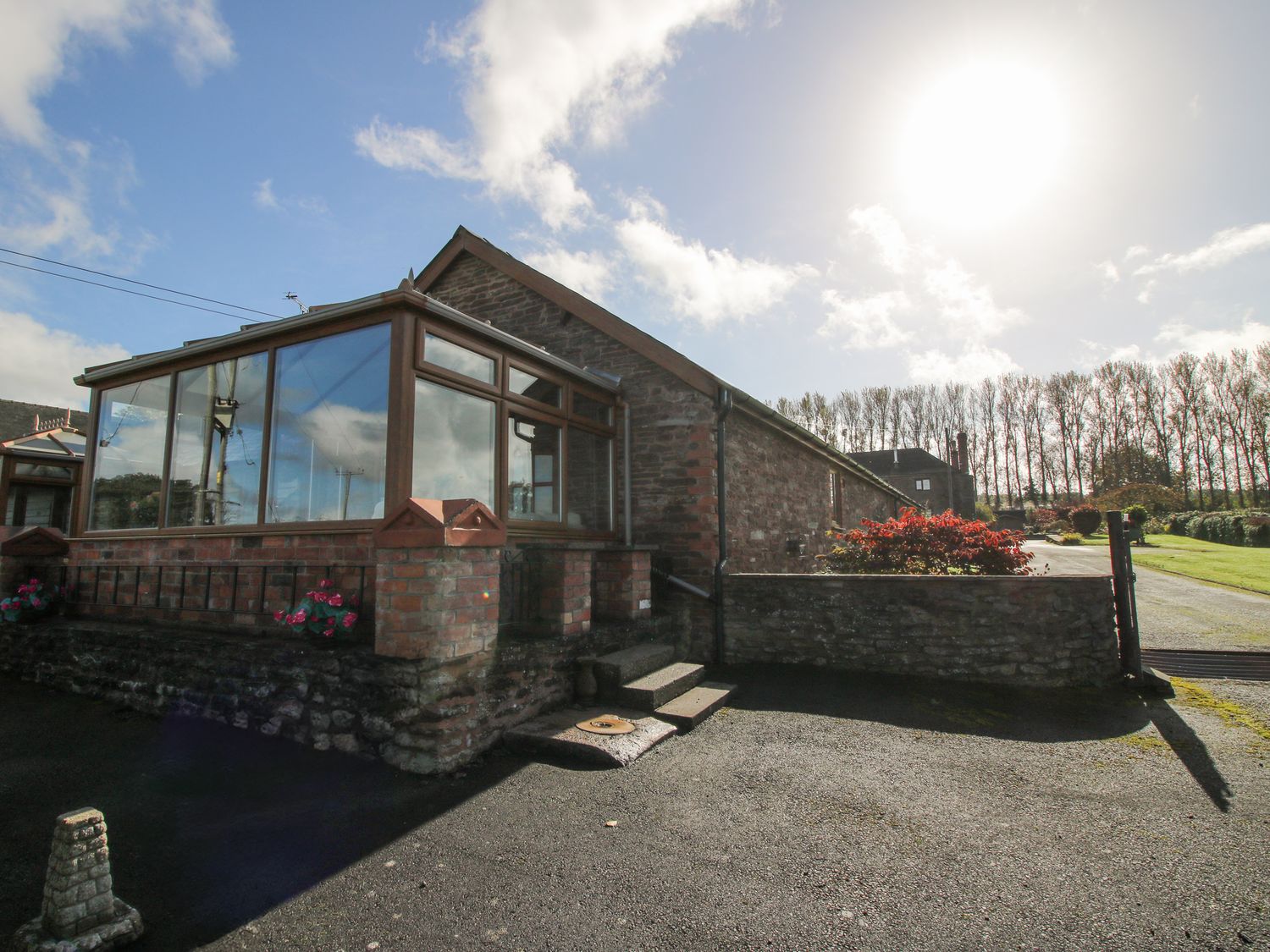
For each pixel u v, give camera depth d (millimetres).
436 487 5699
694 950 2391
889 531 9297
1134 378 48531
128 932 2453
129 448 7324
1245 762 4453
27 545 7387
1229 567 16969
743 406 8883
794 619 7340
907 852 3154
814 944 2426
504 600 5754
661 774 4164
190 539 6527
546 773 4164
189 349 6648
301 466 5969
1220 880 2904
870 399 64000
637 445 8578
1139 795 3910
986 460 57344
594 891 2789
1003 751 4719
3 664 6855
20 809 3684
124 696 5707
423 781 3986
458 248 10438
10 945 2371
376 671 4281
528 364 7059
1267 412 41125
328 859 3076
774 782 4066
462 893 2779
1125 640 6367
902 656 6812
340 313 5672
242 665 4988
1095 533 33125
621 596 6730
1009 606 6523
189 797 3807
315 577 5625
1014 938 2465
